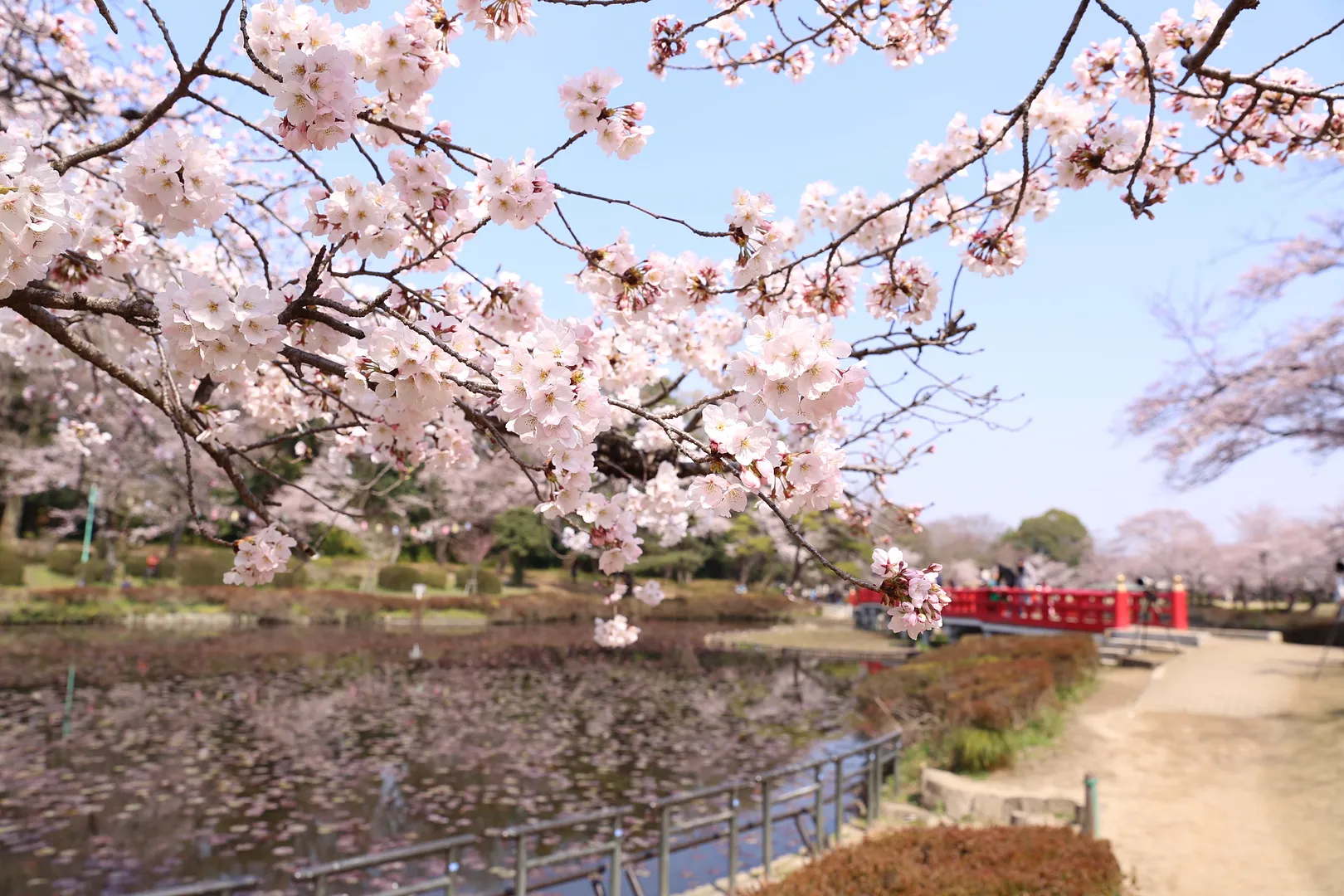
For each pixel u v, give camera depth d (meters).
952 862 4.45
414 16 1.97
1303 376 12.03
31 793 7.92
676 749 10.91
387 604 27.84
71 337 1.96
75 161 1.78
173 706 12.45
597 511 2.13
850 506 4.04
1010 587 22.58
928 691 10.84
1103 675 14.73
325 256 1.93
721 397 1.60
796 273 3.17
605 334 3.08
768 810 5.98
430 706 13.41
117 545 28.67
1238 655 16.36
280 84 1.67
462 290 2.88
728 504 1.67
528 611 30.33
